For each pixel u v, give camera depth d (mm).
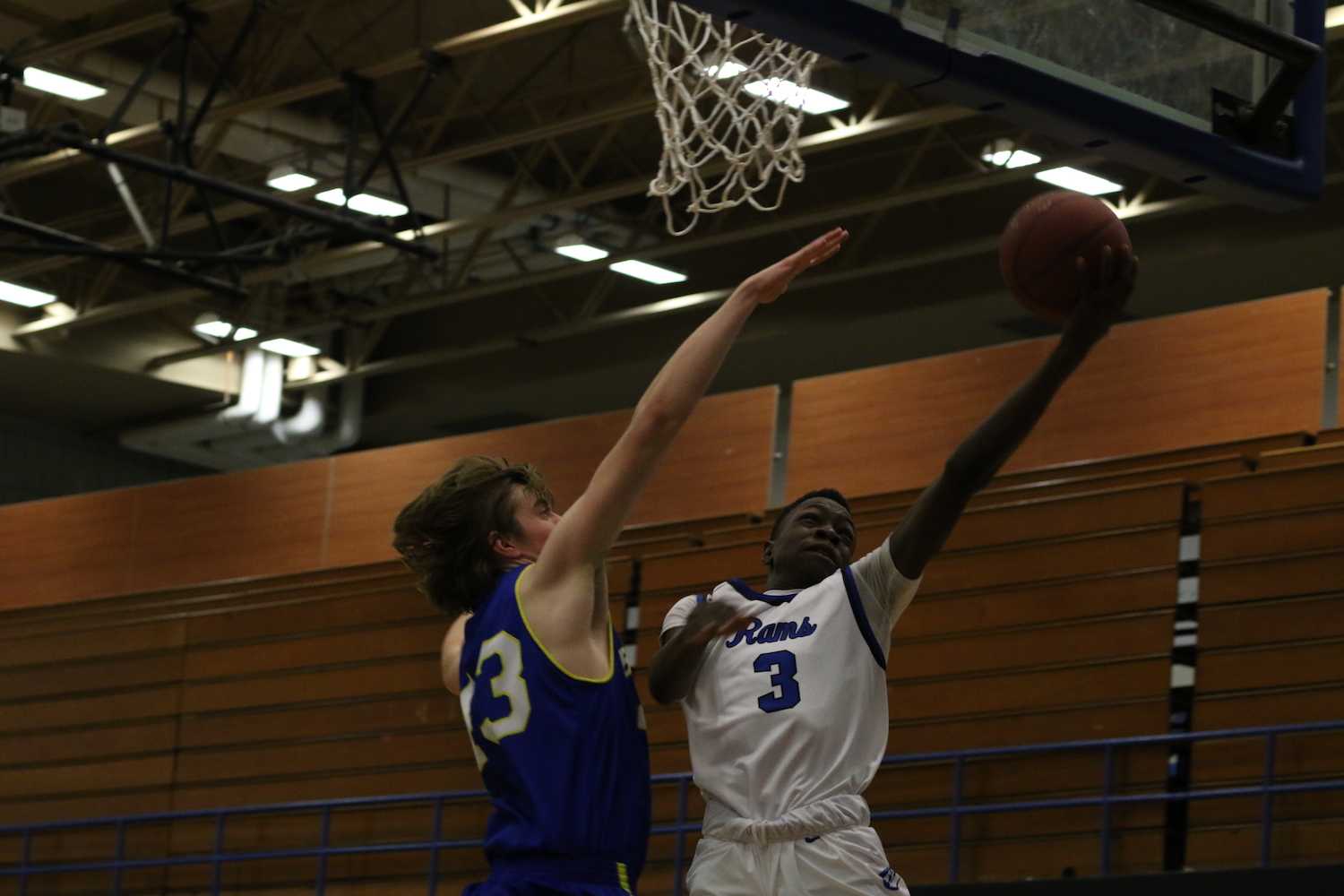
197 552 18438
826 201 20203
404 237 20172
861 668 4312
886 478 14805
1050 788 12484
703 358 3240
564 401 23219
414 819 15023
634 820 3250
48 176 20859
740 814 4266
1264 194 5367
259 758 16016
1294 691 11742
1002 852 12555
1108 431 13789
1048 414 14078
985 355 14602
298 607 16281
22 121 16250
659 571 14578
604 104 18953
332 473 17844
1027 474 13750
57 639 17656
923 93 5004
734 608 4492
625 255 20125
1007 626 13039
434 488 3484
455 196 20172
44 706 17484
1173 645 12328
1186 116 5250
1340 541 11867
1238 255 18641
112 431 24281
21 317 21797
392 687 15508
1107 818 10867
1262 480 12289
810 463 15258
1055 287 4051
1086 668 12617
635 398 22734
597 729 3234
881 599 4332
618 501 3229
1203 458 13016
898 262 19656
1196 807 11859
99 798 16828
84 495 19406
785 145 8328
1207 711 12039
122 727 16922
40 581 19312
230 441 23453
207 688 16531
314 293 22750
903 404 14914
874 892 4141
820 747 4254
